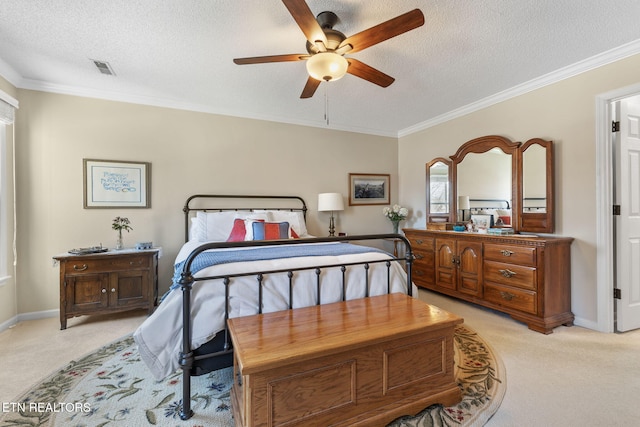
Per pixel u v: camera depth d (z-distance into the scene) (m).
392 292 1.96
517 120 2.94
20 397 1.55
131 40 2.06
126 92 2.99
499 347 2.11
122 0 1.65
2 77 2.47
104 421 1.38
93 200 2.93
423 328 1.39
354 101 3.27
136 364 1.91
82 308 2.52
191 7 1.72
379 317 1.49
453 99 3.23
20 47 2.14
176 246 3.27
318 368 1.19
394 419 1.32
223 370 1.88
